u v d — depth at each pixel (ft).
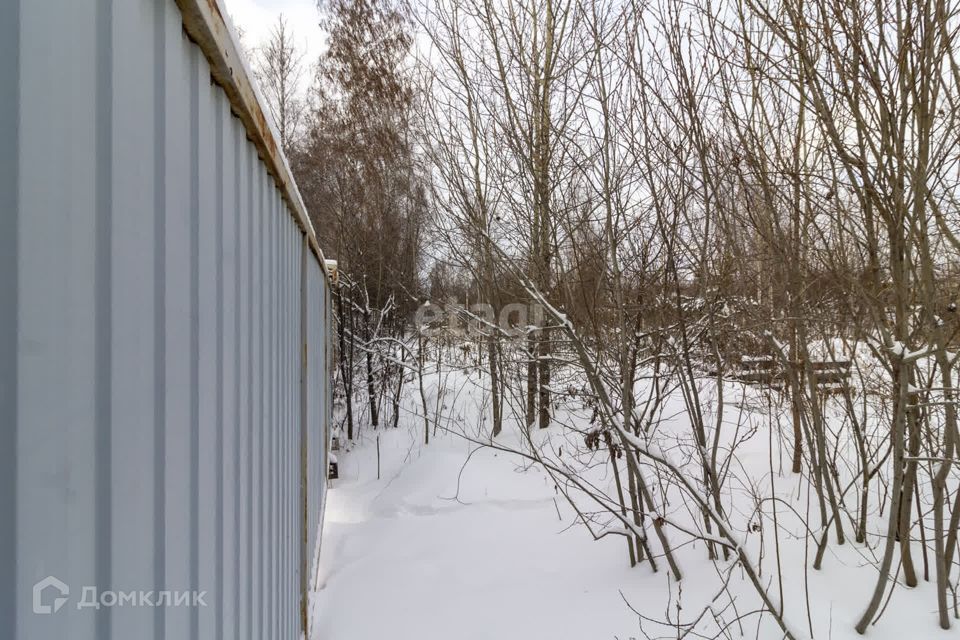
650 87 10.08
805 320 10.96
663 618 9.43
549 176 13.34
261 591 5.41
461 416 26.14
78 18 2.04
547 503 15.51
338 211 32.83
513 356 20.02
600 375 11.53
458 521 14.55
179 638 2.98
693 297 11.97
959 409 9.11
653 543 12.16
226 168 4.09
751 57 9.42
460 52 13.75
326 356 18.78
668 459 9.92
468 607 10.43
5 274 1.64
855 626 8.67
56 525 1.86
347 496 18.97
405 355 27.99
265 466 5.66
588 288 12.34
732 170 10.39
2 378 1.63
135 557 2.43
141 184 2.55
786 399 14.69
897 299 9.13
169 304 2.86
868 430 15.69
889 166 8.49
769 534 11.76
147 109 2.64
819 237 10.34
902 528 9.73
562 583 11.04
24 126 1.68
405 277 28.71
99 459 2.16
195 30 3.25
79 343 2.02
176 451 2.96
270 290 6.17
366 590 11.50
